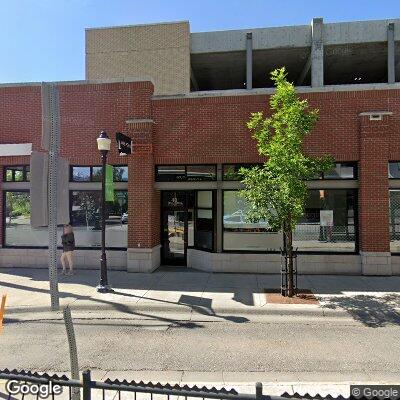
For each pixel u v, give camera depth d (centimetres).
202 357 619
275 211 1021
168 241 1428
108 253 1336
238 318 837
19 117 1369
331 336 719
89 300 946
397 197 1249
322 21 1756
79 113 1342
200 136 1302
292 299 947
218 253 1302
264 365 586
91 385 296
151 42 1962
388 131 1223
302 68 2080
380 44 1766
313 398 279
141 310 897
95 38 2016
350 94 1249
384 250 1216
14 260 1384
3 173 1391
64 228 1252
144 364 591
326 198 1284
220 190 1316
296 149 955
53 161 344
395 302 923
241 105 1289
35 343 683
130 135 1305
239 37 1866
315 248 1281
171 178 1344
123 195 1350
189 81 1930
